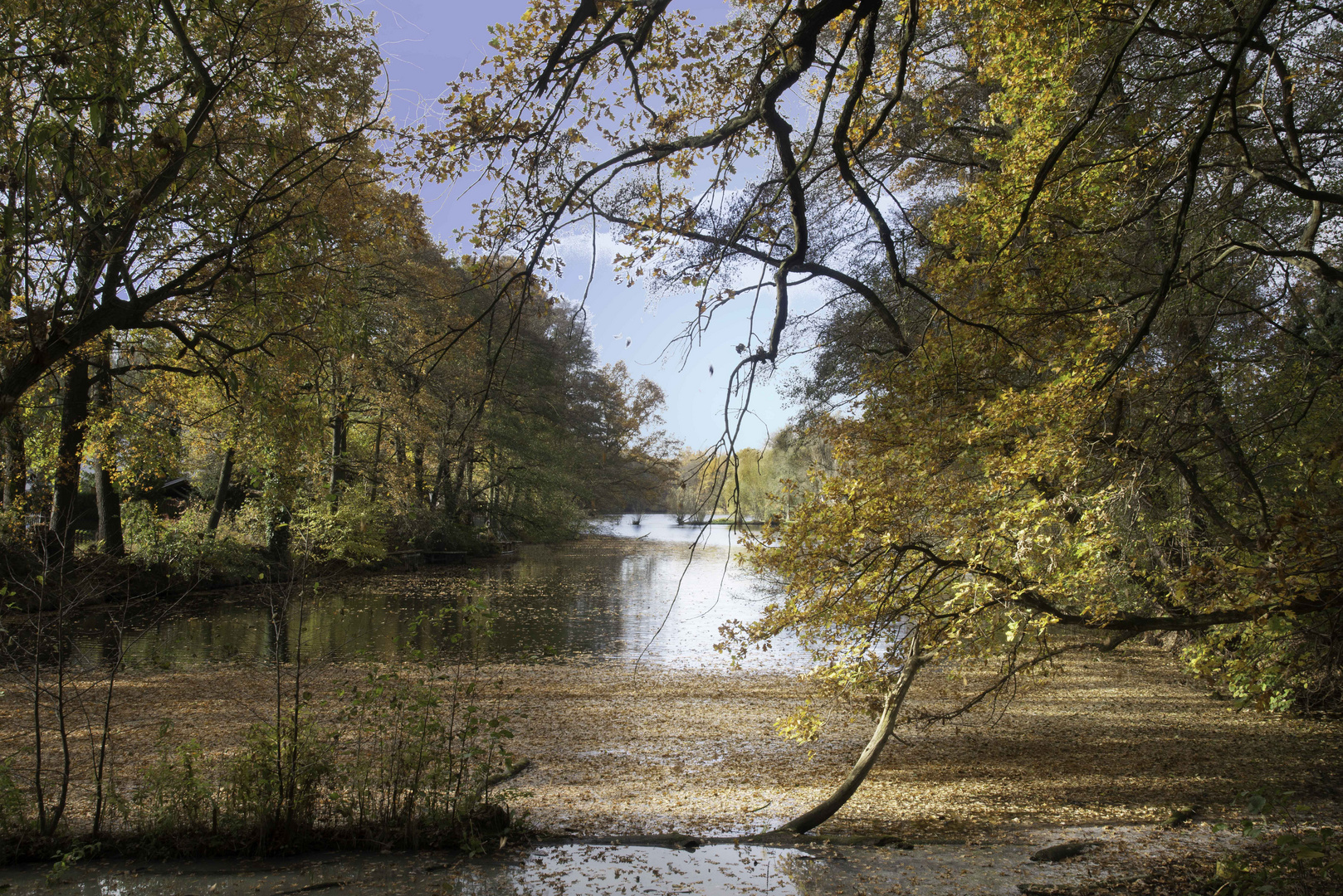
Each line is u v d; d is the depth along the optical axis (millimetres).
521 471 39250
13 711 11047
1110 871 6297
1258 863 5848
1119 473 7328
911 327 11477
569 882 5863
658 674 15367
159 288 8820
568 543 54156
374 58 10820
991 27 7598
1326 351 8383
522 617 21766
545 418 39500
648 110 5984
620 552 47281
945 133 12062
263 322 10734
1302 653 7348
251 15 9188
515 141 5527
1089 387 6895
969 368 8109
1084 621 6879
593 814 7895
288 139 10172
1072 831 7449
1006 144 8391
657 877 6070
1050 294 8094
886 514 7301
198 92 9180
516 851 6465
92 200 6965
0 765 6273
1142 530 8117
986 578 7105
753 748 10781
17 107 6648
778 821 7859
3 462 18625
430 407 30266
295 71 9750
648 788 8992
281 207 9484
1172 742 10820
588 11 4883
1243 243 7277
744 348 4543
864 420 8617
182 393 18047
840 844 7055
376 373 24391
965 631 8141
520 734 11000
